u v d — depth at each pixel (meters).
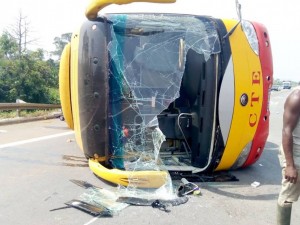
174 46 4.64
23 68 32.06
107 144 4.45
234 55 4.34
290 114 2.71
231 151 4.57
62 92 5.27
